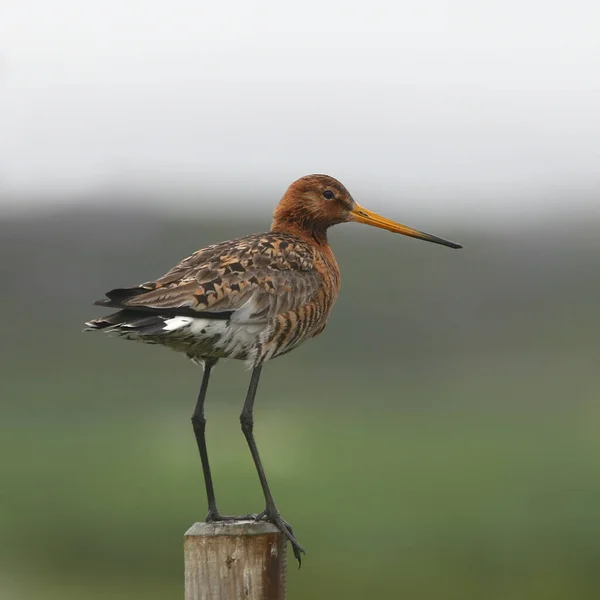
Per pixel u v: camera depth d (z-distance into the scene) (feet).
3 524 66.03
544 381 115.55
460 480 76.89
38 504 68.69
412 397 110.11
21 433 88.22
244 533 28.94
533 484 75.36
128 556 61.72
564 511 69.41
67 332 114.52
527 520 67.10
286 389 111.24
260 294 35.88
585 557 63.16
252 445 35.58
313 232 40.68
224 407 101.30
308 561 62.39
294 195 40.55
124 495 70.85
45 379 103.45
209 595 28.94
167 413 96.32
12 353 110.11
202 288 34.96
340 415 101.24
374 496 71.87
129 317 34.01
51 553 63.67
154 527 65.05
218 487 73.87
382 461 82.38
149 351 107.86
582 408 104.88
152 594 58.65
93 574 60.75
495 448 88.22
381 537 64.75
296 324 36.83
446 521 68.03
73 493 70.95
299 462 80.43
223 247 36.73
